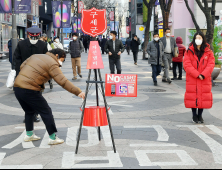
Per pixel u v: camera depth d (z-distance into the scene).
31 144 5.77
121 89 5.35
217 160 4.95
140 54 41.44
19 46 7.50
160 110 8.68
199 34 7.08
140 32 65.38
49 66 5.49
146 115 8.09
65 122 7.39
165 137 6.17
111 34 13.17
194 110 7.37
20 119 7.72
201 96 7.11
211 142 5.87
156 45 13.12
